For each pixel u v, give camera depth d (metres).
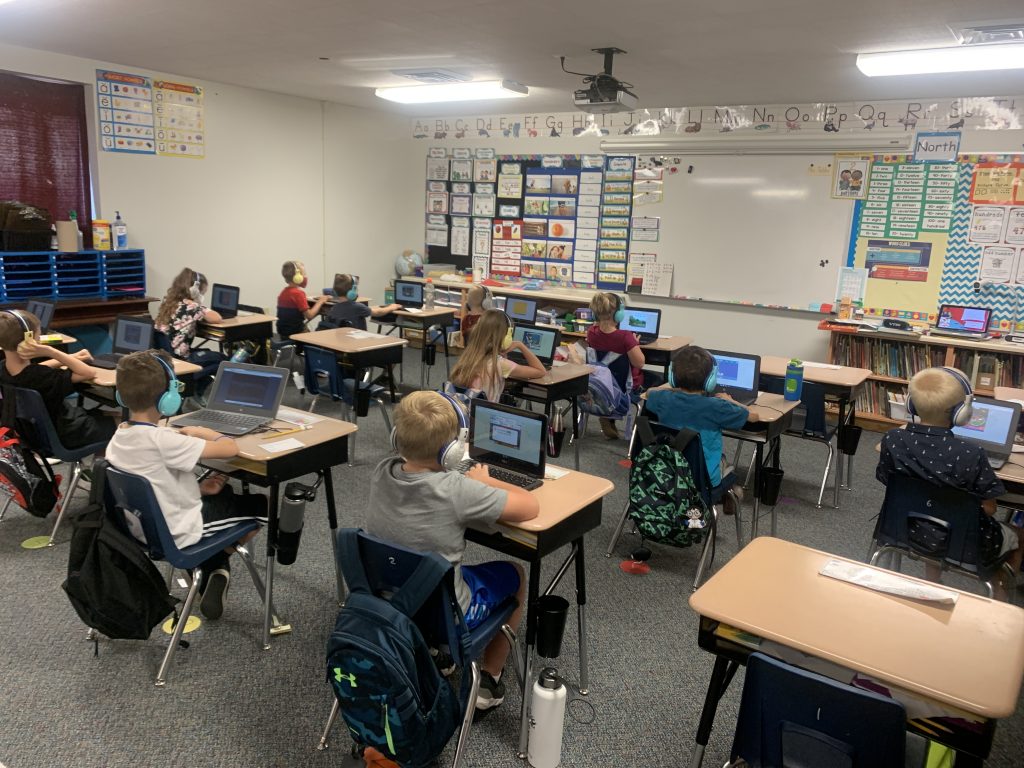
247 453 2.41
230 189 6.72
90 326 5.73
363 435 5.01
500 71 5.22
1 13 4.08
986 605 1.66
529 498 1.97
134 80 5.85
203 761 1.98
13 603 2.74
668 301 7.05
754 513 3.47
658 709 2.31
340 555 1.75
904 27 3.49
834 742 1.34
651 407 3.21
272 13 3.83
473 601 1.97
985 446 3.06
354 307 5.89
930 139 5.62
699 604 1.61
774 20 3.48
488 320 3.48
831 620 1.56
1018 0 3.00
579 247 7.52
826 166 6.05
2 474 2.94
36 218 5.24
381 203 8.23
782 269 6.40
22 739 2.04
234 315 5.75
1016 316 5.50
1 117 5.35
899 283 5.92
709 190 6.64
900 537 2.64
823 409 4.05
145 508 2.13
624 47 4.23
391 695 1.61
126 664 2.40
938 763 1.60
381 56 4.88
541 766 2.00
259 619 2.70
